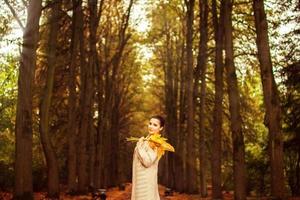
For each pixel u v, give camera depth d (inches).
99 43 1513.3
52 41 844.0
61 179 1713.8
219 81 976.9
